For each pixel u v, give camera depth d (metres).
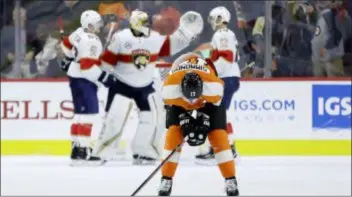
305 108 22.45
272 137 22.47
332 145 22.56
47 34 22.97
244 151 22.47
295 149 22.48
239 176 18.08
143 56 20.03
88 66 19.80
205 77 13.42
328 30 23.12
